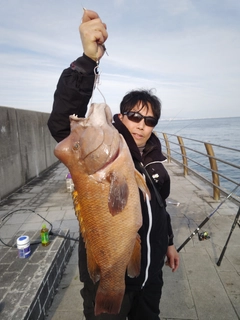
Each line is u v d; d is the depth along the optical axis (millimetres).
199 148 23453
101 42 1634
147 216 1868
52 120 1801
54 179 10000
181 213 5566
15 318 2199
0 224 5457
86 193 1601
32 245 3453
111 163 1617
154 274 1954
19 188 8633
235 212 5484
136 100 1925
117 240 1596
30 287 2598
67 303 2932
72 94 1678
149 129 1974
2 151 7504
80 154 1607
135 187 1663
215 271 3428
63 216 5801
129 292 1848
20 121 9102
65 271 3557
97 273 1655
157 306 2104
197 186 7816
